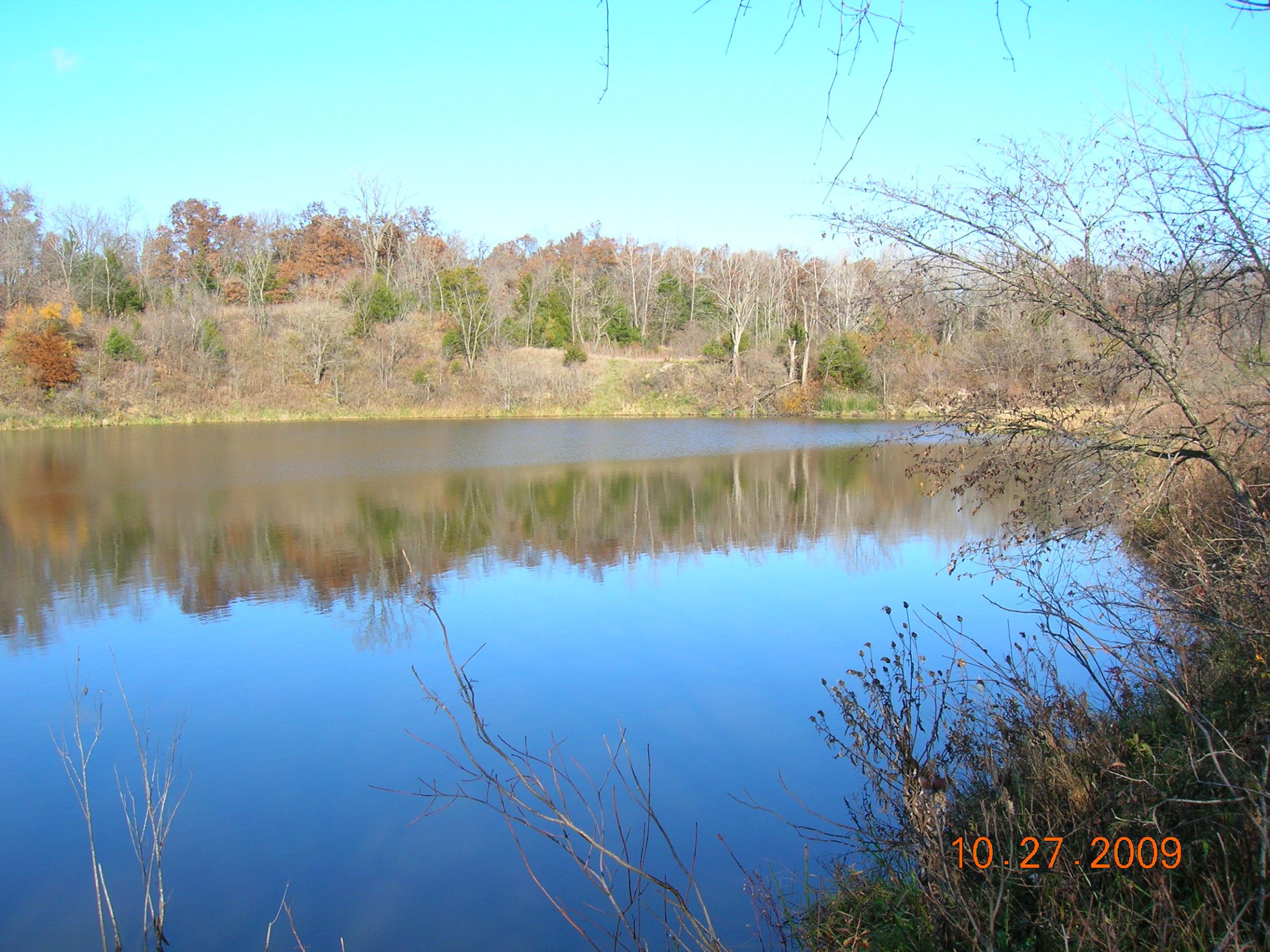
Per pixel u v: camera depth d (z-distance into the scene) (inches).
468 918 198.5
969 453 286.7
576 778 260.2
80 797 257.6
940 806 164.1
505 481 947.3
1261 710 165.2
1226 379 253.4
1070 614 312.3
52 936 197.5
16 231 1962.4
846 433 1385.3
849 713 190.1
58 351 1544.0
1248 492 226.5
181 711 321.4
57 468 1017.5
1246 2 138.8
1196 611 202.5
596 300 2332.7
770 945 177.3
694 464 1102.4
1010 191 231.1
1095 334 251.6
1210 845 140.6
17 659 382.3
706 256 2682.1
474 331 1988.2
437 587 495.8
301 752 285.1
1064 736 189.6
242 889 212.7
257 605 464.1
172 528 679.1
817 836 220.8
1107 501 250.1
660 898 199.0
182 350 1737.2
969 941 138.8
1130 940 130.7
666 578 508.1
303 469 1033.5
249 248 2348.7
